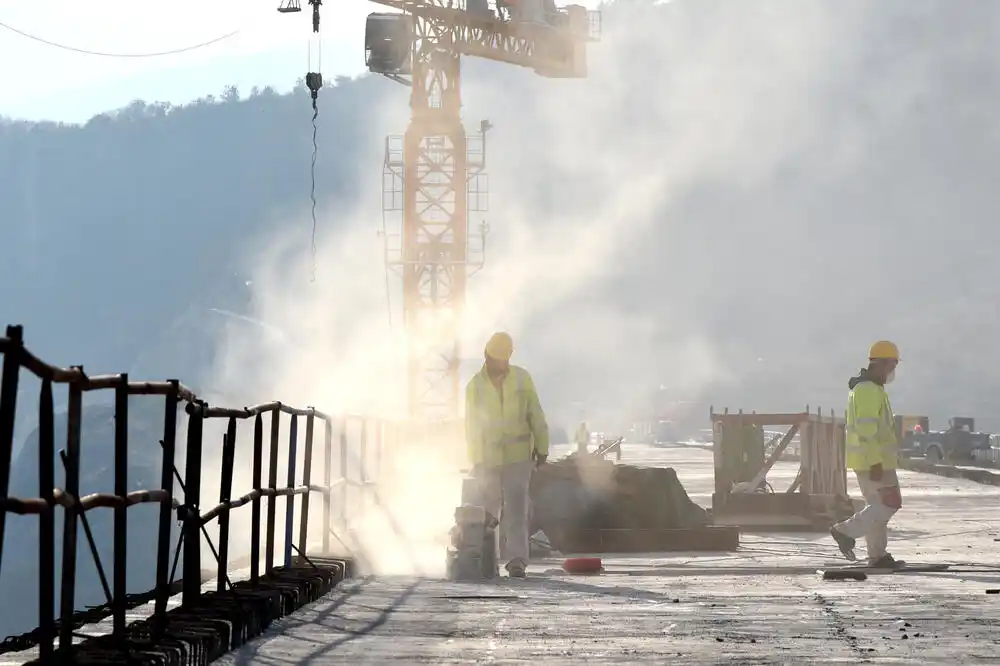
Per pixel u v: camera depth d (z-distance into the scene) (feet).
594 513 75.31
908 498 128.88
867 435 61.41
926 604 44.70
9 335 19.69
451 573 56.13
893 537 83.61
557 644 34.91
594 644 34.86
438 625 39.22
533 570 62.13
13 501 19.77
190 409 32.58
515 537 57.52
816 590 50.55
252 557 41.73
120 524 26.78
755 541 81.51
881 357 62.18
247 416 39.73
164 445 29.73
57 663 23.02
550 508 75.15
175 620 32.60
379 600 46.96
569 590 51.01
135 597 39.68
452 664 31.22
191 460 33.81
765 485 94.07
